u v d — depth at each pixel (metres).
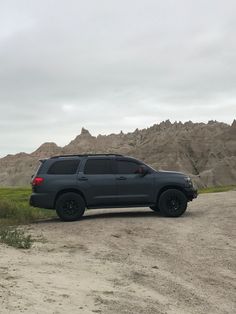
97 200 16.53
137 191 16.69
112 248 11.98
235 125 181.00
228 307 8.45
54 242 12.56
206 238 13.20
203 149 174.75
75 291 8.25
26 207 19.69
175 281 9.51
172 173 17.09
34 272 9.27
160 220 16.06
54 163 16.69
